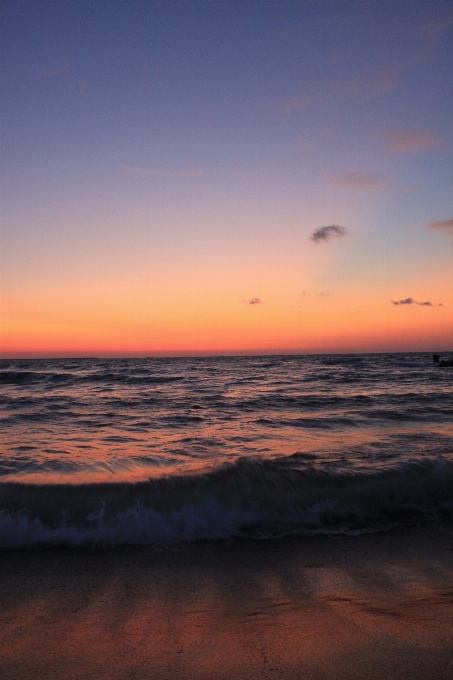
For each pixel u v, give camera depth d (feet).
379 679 7.20
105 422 36.60
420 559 12.78
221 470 17.79
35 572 12.04
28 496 15.70
